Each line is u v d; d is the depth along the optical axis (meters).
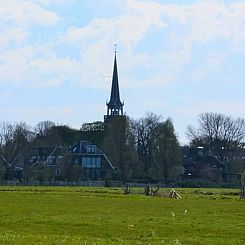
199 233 126.31
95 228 132.88
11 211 177.25
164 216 164.88
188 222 146.88
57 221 145.62
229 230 131.50
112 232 126.50
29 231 125.69
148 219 153.38
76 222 143.62
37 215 162.50
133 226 136.38
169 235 122.75
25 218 152.62
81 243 99.62
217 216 167.25
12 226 135.00
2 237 103.56
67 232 125.81
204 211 186.75
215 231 129.75
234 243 111.06
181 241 112.38
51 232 125.00
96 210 185.38
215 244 109.56
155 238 116.50
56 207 197.25
